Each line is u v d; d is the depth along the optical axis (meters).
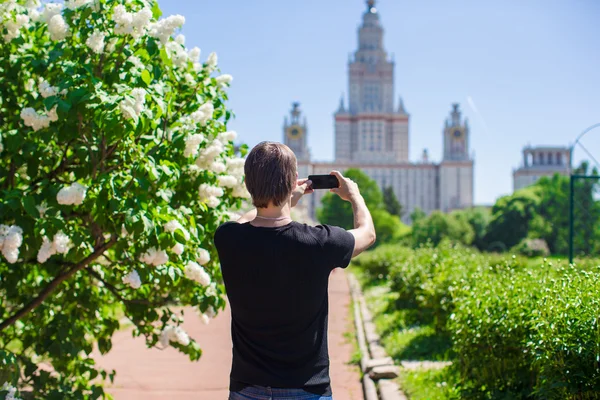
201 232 4.38
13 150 4.01
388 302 14.26
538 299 4.91
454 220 79.31
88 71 3.63
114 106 3.54
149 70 4.24
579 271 5.20
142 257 3.92
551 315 4.32
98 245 4.53
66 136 3.95
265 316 2.38
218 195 4.43
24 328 5.26
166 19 4.25
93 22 4.03
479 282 6.56
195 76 4.96
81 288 5.29
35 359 5.83
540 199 70.94
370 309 14.44
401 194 187.12
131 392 7.27
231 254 2.44
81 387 5.47
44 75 4.21
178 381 7.83
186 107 4.77
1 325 4.49
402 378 6.98
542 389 4.31
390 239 87.38
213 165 4.45
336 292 20.33
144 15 3.99
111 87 4.08
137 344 10.37
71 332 5.14
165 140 4.22
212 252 4.85
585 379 4.06
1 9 4.11
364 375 7.62
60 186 4.07
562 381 4.08
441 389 6.19
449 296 8.61
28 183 4.71
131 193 3.74
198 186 4.42
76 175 4.20
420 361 7.83
